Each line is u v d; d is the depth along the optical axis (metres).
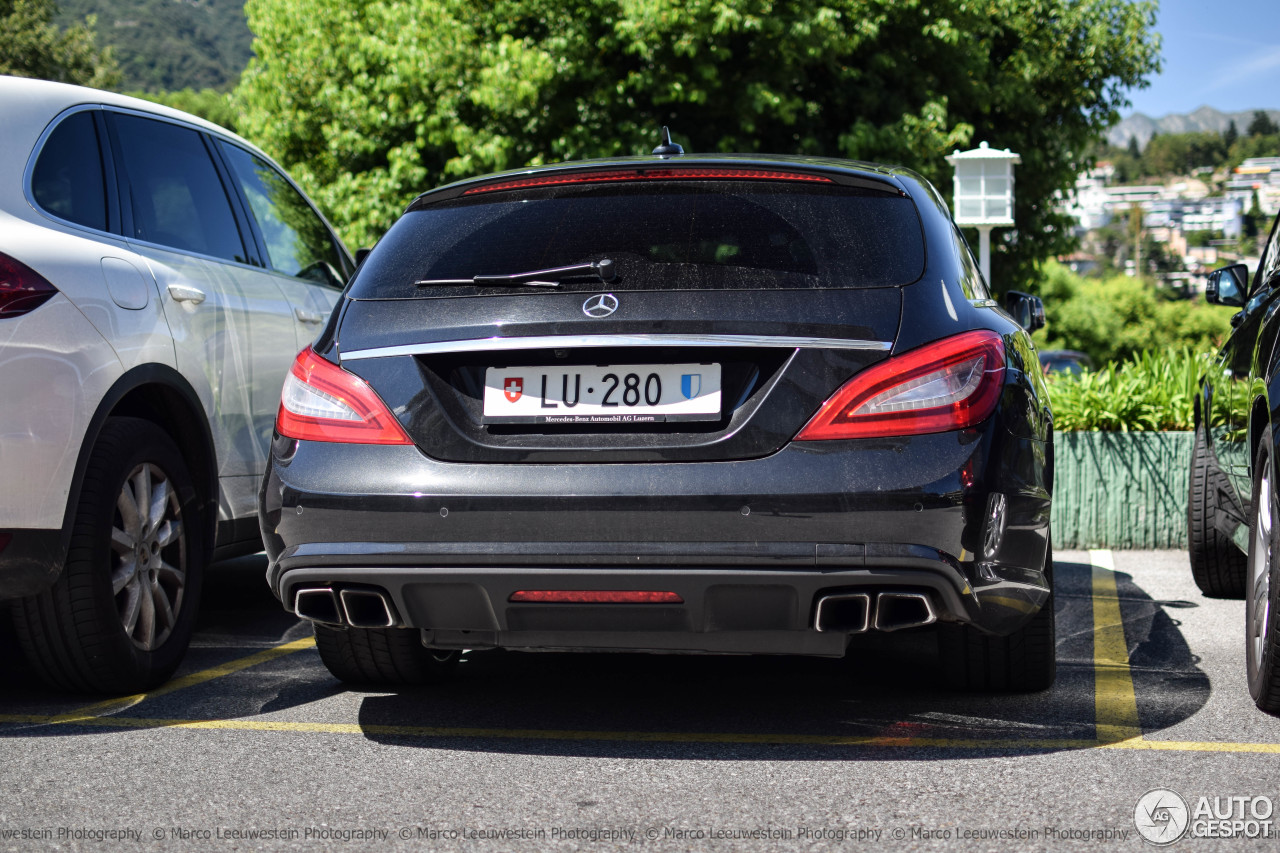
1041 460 3.03
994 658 3.38
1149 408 7.18
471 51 17.55
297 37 20.31
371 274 3.10
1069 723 3.18
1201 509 5.16
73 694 3.56
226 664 4.06
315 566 2.86
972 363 2.78
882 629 2.75
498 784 2.71
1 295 3.15
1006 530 2.81
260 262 4.66
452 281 2.96
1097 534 7.13
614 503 2.69
